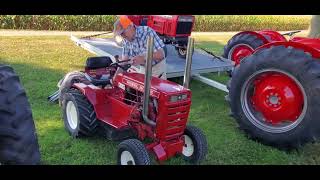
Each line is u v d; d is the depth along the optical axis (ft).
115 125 14.70
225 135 17.58
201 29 61.87
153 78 14.49
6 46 33.60
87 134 15.80
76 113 15.90
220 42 47.11
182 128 13.73
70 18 49.32
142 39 15.75
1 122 8.39
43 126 17.30
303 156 15.89
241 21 65.16
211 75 28.37
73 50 33.71
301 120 15.37
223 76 28.19
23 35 40.86
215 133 17.78
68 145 15.57
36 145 9.14
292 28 72.54
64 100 16.57
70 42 37.50
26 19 46.88
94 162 14.33
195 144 14.11
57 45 35.58
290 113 15.97
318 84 14.79
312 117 14.97
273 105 16.34
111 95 15.66
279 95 16.08
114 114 15.43
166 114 12.96
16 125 8.48
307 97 15.02
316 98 14.80
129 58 15.84
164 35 29.53
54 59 29.96
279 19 69.82
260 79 16.63
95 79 16.42
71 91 16.52
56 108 19.60
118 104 15.12
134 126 14.35
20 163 8.79
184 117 13.53
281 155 15.79
